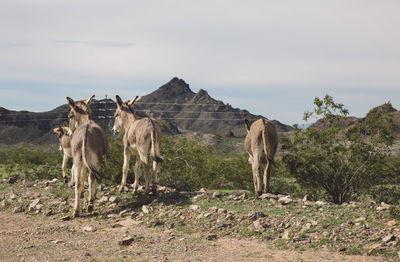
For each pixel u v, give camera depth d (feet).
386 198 41.47
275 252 22.21
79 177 32.91
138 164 38.78
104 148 34.27
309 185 44.65
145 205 34.19
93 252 23.49
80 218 32.73
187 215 30.73
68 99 39.27
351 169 43.04
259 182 34.45
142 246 24.43
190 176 61.05
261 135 33.94
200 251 23.02
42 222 32.32
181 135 68.49
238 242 24.58
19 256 22.82
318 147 43.86
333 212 28.07
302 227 25.26
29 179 52.54
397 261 19.35
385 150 42.86
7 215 35.29
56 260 21.93
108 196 38.42
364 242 22.15
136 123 36.24
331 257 20.76
